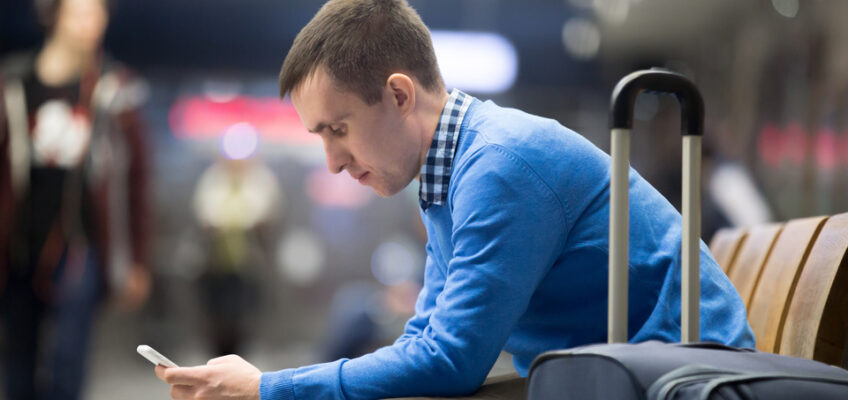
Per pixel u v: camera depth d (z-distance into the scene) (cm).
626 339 135
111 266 449
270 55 1169
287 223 1271
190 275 862
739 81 858
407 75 161
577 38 1115
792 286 183
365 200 1292
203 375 156
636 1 939
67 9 436
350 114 159
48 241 430
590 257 155
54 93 436
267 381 152
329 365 154
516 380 163
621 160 135
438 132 164
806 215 675
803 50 718
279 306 1205
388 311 610
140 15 1131
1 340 446
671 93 143
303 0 1162
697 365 115
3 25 1002
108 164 447
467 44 1184
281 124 1269
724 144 413
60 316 432
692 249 141
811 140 688
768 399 110
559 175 154
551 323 162
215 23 1151
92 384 761
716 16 901
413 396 149
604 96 1202
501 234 149
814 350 168
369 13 161
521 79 1198
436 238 173
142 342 1081
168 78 1210
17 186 430
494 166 153
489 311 146
